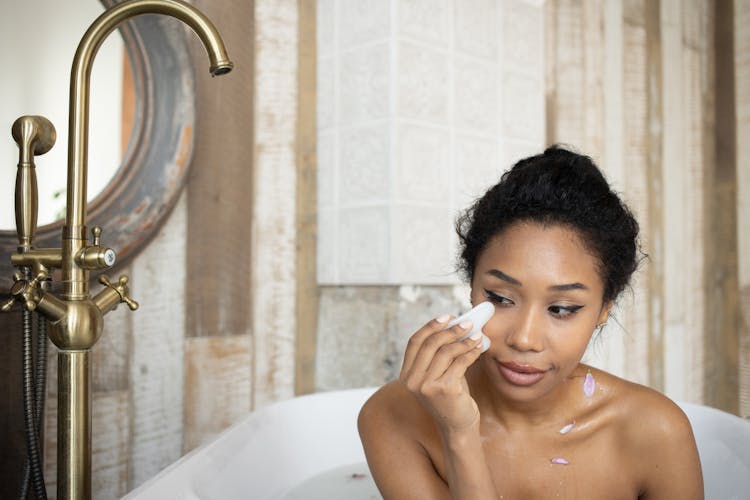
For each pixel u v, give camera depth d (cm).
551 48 208
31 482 86
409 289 162
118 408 142
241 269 164
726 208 255
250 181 167
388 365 160
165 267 150
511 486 79
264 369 168
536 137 193
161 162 145
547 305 64
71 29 157
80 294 74
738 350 252
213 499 79
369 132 165
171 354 151
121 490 143
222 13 160
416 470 76
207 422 157
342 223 172
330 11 176
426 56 165
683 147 248
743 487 97
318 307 179
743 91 251
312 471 118
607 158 222
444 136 169
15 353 125
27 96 153
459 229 80
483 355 69
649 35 238
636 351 230
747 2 250
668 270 242
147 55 145
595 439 79
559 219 65
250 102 167
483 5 179
